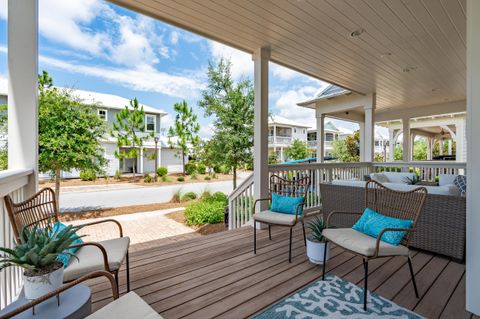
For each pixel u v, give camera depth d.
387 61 4.13
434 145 18.09
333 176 5.34
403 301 1.90
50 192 1.96
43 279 1.14
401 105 7.53
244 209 4.14
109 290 2.06
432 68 4.44
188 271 2.40
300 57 3.97
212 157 7.19
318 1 2.58
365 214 2.37
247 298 1.95
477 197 1.75
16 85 1.98
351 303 1.87
